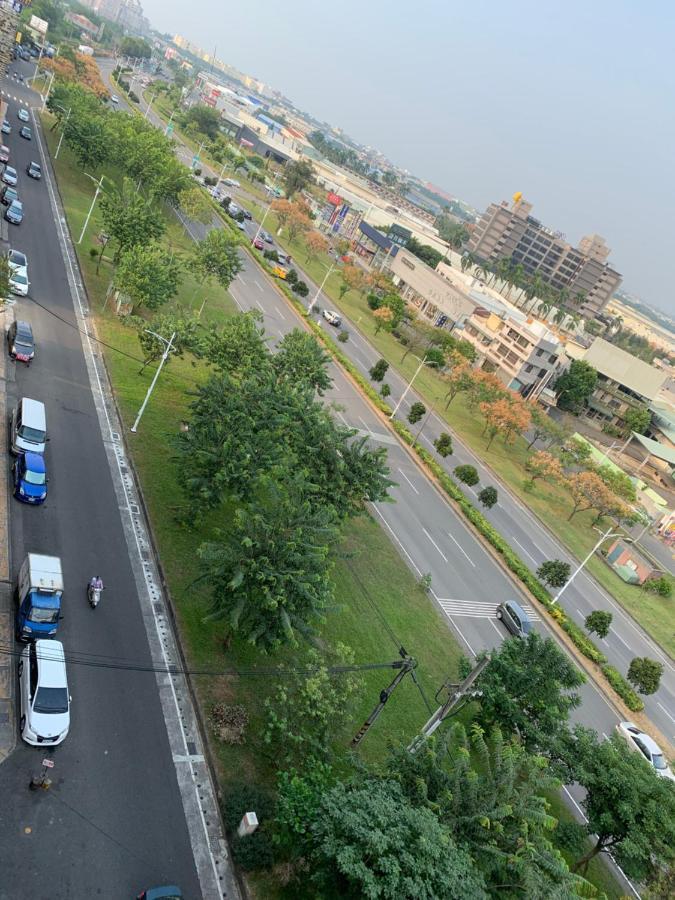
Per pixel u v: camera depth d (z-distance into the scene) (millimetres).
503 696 32438
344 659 29734
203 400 39312
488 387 88125
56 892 20328
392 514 56375
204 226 104188
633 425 123875
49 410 41938
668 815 27578
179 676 29859
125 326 58375
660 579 70438
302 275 114125
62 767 23766
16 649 26594
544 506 77250
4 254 54438
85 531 34406
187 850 23609
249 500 35844
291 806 23109
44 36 164250
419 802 22359
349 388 77438
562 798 36750
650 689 48656
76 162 98625
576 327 183875
